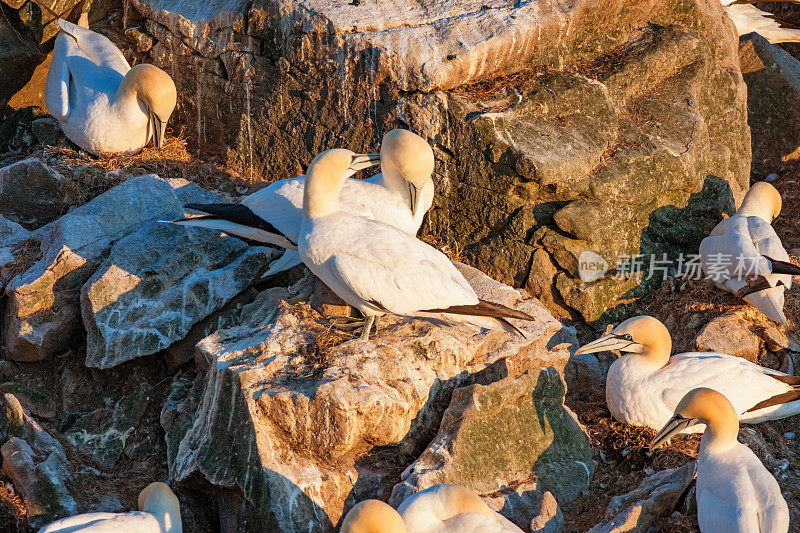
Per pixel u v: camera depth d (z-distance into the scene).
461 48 12.55
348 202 11.00
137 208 12.30
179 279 11.62
